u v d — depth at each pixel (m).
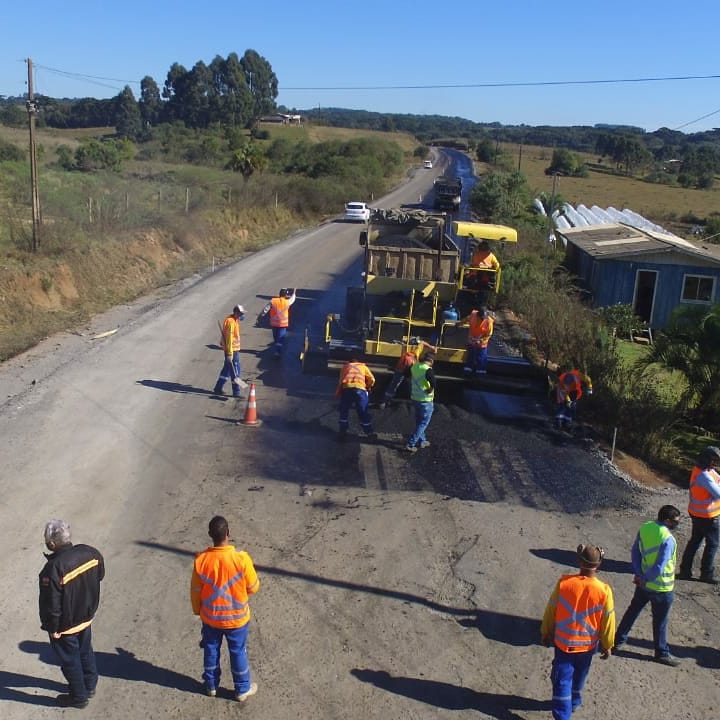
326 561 8.45
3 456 10.61
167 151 81.31
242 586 6.09
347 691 6.48
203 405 13.23
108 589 7.75
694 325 14.83
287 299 16.30
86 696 6.16
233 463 10.93
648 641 7.47
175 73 146.25
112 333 17.44
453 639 7.25
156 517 9.27
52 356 15.41
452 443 12.08
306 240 36.12
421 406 11.48
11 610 7.32
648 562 6.96
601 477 11.21
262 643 7.05
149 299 21.39
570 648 5.95
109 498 9.66
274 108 168.12
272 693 6.41
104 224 25.72
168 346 16.72
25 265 19.41
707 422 14.77
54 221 24.53
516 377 14.84
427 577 8.26
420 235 16.11
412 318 14.98
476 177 91.94
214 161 75.62
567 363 13.91
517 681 6.72
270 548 8.66
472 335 14.23
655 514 10.20
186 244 28.77
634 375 14.48
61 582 5.89
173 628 7.22
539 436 12.64
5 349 15.48
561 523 9.72
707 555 8.56
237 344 13.73
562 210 49.97
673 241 31.14
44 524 8.91
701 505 8.46
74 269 20.59
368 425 12.03
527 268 25.06
